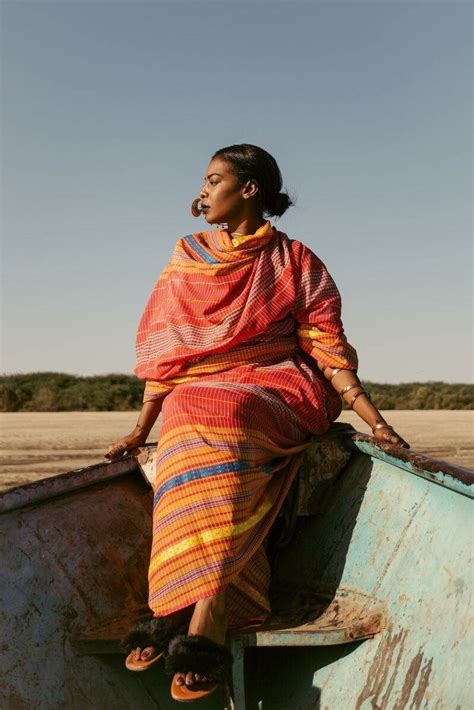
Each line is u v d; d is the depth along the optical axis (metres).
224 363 3.29
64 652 2.97
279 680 3.08
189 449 2.89
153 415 3.57
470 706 2.27
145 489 3.71
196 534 2.79
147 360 3.50
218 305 3.29
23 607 2.96
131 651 2.78
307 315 3.41
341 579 3.18
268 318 3.30
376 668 2.75
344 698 2.79
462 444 14.11
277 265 3.38
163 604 2.77
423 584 2.76
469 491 2.51
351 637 2.83
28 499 3.16
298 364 3.39
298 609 3.23
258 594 3.10
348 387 3.35
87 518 3.38
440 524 2.82
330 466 3.44
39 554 3.12
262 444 3.01
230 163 3.46
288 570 3.46
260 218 3.55
